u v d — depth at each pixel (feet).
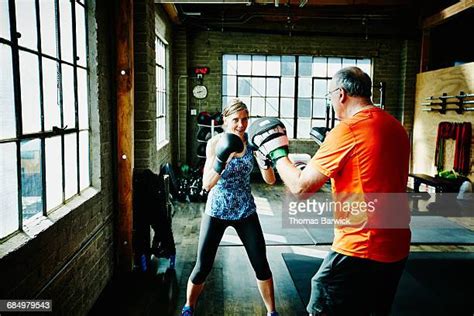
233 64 26.58
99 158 9.51
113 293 9.82
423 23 24.39
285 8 24.91
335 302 5.21
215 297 9.74
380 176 4.88
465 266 11.94
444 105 21.90
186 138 25.98
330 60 26.96
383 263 4.97
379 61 26.91
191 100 26.30
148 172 11.39
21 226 5.99
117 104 10.57
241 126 7.27
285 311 9.04
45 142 6.90
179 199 20.33
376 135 4.88
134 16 11.69
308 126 27.37
